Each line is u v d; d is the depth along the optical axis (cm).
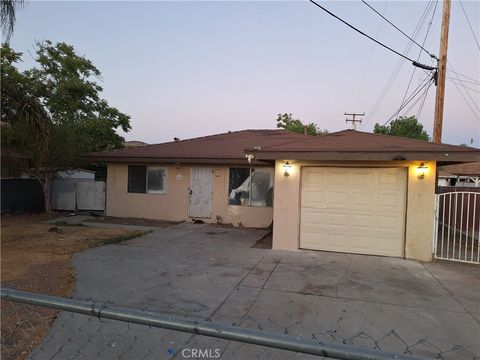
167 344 400
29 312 478
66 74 2286
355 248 880
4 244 916
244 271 707
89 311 194
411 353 394
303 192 915
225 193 1375
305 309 518
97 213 1563
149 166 1473
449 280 674
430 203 822
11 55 1692
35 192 1638
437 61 1326
